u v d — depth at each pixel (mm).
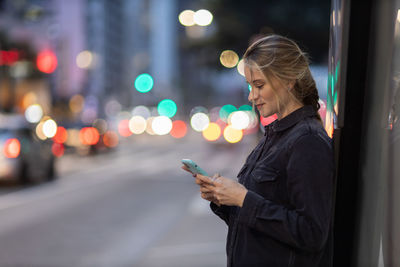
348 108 1594
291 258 1561
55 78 37406
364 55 1560
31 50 24609
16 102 24000
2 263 4555
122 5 98625
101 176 12125
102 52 82500
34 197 8703
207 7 14211
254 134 11070
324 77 2291
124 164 15461
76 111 40188
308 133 1549
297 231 1469
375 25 1516
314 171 1495
